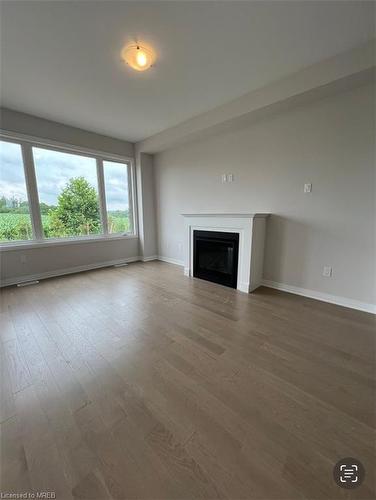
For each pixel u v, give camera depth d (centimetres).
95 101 285
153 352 175
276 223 301
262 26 171
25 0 147
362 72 194
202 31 176
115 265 456
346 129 231
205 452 102
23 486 91
